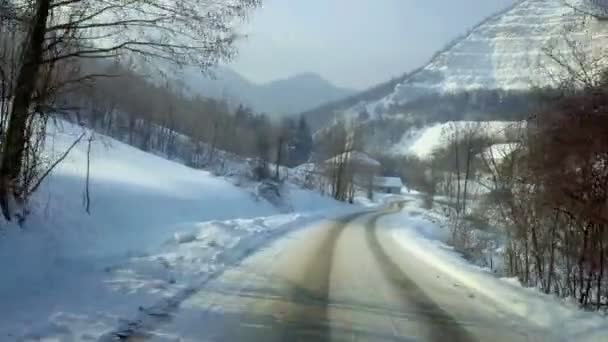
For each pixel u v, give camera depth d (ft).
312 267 37.93
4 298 20.16
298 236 63.21
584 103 26.17
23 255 25.23
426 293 30.71
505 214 46.78
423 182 245.86
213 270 31.86
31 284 22.62
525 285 36.06
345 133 230.48
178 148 223.30
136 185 64.23
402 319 23.73
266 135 231.30
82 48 29.91
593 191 26.30
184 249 38.88
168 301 22.91
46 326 17.47
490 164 62.59
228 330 19.63
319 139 279.69
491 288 32.42
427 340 20.61
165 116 214.90
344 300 26.94
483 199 68.69
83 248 31.42
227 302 24.04
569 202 27.71
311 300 26.30
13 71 28.30
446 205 173.06
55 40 29.01
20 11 27.71
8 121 28.32
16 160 28.45
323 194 203.41
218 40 30.37
